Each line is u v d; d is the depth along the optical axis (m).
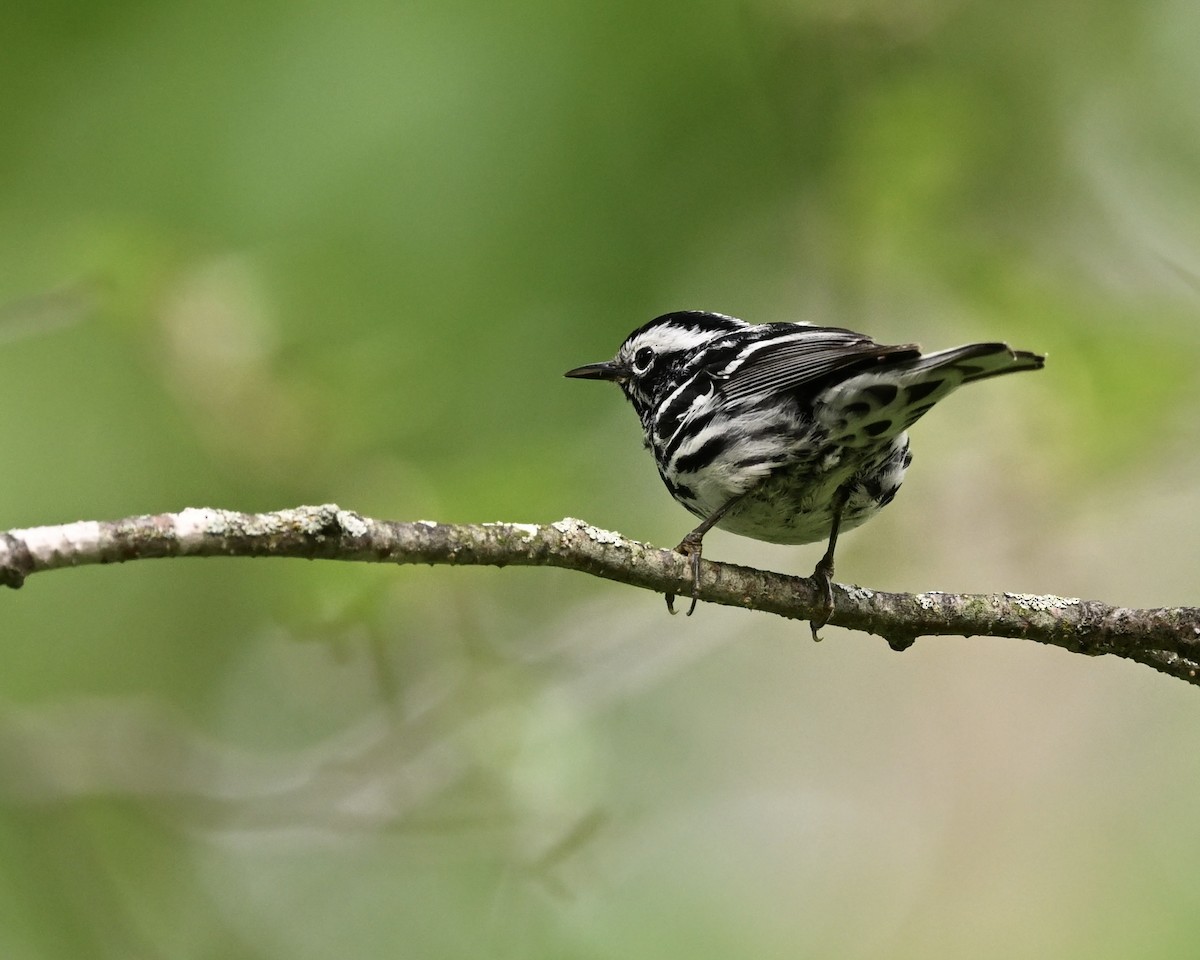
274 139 11.86
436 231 11.88
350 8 12.03
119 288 11.25
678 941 13.23
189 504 13.11
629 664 13.12
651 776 14.26
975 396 12.52
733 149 12.54
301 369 11.45
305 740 13.92
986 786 15.09
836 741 15.34
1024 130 12.81
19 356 13.40
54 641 13.59
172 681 13.73
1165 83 13.01
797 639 15.77
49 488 13.09
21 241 12.21
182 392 11.28
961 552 13.16
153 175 11.98
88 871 12.59
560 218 12.09
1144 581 14.80
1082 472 12.41
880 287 12.78
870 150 12.21
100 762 12.38
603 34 12.12
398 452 11.80
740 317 12.62
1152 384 12.02
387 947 12.66
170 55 12.11
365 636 11.27
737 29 12.24
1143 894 14.26
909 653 15.87
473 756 11.61
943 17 12.48
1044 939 14.11
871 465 8.92
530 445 11.57
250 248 11.75
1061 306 12.31
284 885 13.13
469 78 11.95
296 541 6.46
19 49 12.16
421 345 11.77
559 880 11.43
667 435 9.66
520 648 12.73
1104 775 15.09
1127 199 12.98
